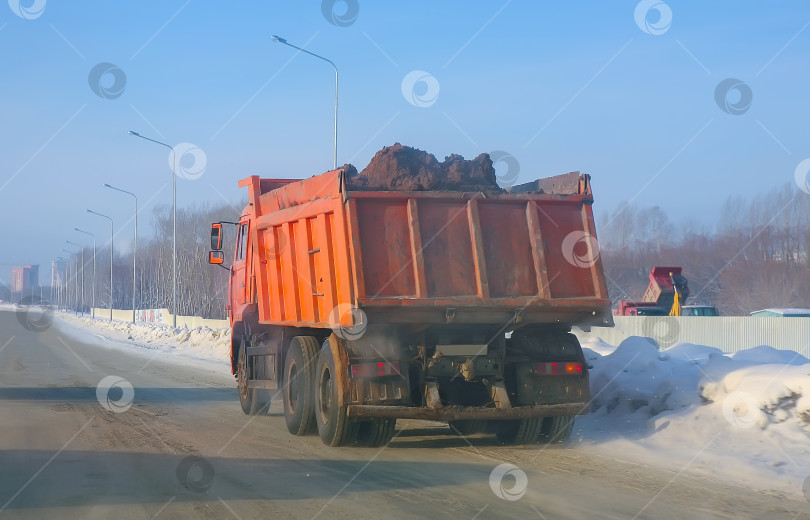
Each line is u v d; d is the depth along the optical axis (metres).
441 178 9.20
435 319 8.64
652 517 5.75
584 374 9.33
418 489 6.71
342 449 8.99
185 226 73.62
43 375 20.56
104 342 41.34
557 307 8.84
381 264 8.52
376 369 8.73
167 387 17.50
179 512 5.91
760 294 48.56
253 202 12.54
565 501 6.25
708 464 7.71
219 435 10.09
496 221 8.97
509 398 9.28
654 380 10.56
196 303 71.88
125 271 111.62
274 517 5.77
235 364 13.72
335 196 8.80
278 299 11.27
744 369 9.13
